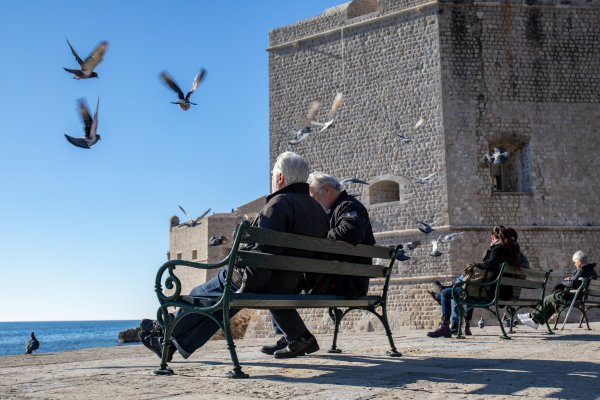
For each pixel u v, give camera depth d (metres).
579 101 26.17
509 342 9.05
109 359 7.03
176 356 7.26
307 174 6.19
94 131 7.31
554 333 11.27
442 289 11.00
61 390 4.47
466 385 4.59
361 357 6.73
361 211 7.04
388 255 7.06
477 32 26.00
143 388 4.54
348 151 27.36
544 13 26.44
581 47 26.48
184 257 47.50
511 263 9.94
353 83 27.58
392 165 26.25
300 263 5.71
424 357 6.71
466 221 24.81
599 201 25.67
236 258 5.23
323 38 28.53
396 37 26.78
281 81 29.34
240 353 7.45
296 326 6.50
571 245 25.23
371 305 7.09
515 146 26.12
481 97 25.66
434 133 25.44
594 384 4.61
